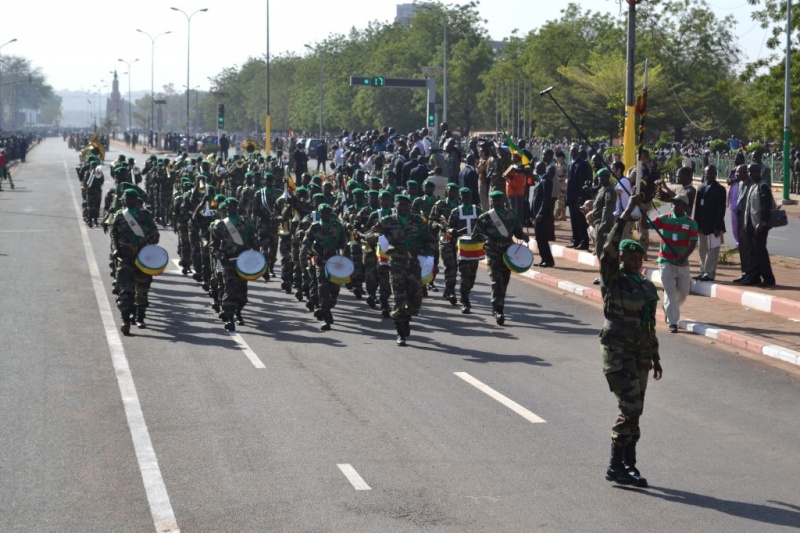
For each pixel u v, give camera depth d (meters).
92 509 8.40
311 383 12.67
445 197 18.28
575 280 20.94
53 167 78.12
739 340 14.90
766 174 28.83
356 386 12.55
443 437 10.41
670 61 85.75
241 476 9.20
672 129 82.38
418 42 109.06
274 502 8.54
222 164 33.09
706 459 9.80
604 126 72.62
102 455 9.80
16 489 8.88
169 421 10.95
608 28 93.88
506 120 94.88
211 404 11.66
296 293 19.22
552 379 12.98
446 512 8.32
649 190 20.45
